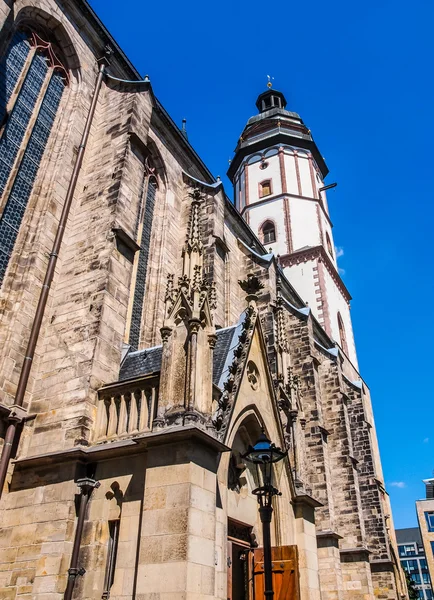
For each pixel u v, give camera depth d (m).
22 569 14.05
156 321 25.53
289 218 61.38
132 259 20.50
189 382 14.27
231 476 17.58
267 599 13.16
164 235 28.69
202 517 12.67
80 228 21.14
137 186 22.69
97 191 22.02
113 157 22.86
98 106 25.77
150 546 12.30
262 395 19.05
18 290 18.91
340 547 33.78
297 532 19.67
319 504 21.20
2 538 14.86
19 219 20.33
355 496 35.31
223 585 14.05
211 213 30.77
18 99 21.98
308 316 37.12
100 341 17.47
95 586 13.28
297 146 67.31
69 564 13.68
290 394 23.27
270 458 14.56
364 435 42.62
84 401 16.16
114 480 14.45
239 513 17.31
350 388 45.00
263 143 67.25
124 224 20.94
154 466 13.33
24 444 16.33
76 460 14.99
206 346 15.34
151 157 30.09
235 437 17.95
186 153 32.97
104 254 19.53
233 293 33.47
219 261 30.33
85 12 26.14
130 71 28.88
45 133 22.97
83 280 19.31
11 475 15.77
